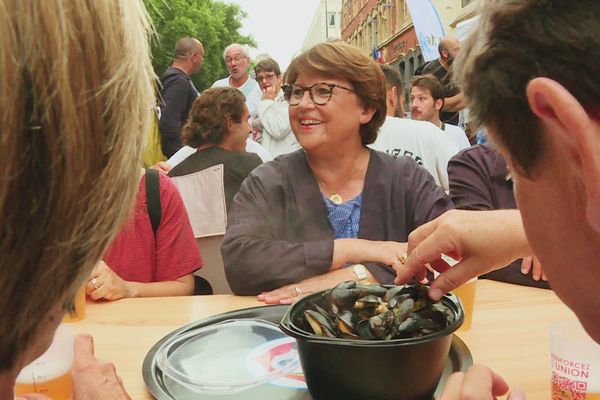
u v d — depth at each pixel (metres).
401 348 0.66
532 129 0.40
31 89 0.28
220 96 2.66
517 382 0.86
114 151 0.32
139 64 0.33
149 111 0.35
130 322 1.19
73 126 0.29
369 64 1.75
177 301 1.37
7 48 0.27
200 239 2.52
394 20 19.38
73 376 0.73
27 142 0.28
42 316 0.33
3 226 0.29
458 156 2.18
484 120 0.43
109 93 0.30
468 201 2.05
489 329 1.09
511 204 2.03
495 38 0.40
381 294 0.80
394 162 1.83
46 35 0.28
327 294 0.81
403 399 0.69
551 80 0.36
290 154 1.87
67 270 0.33
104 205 0.33
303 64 1.73
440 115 4.38
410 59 16.94
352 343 0.67
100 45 0.30
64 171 0.30
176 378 0.87
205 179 2.54
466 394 0.63
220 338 1.03
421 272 0.93
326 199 1.77
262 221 1.67
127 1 0.32
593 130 0.35
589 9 0.35
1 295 0.31
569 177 0.40
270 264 1.48
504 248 0.86
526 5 0.38
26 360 0.36
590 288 0.46
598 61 0.35
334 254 1.52
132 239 1.79
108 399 0.69
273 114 4.59
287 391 0.83
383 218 1.75
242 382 0.84
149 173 1.88
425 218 1.74
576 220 0.42
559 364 0.77
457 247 0.88
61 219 0.31
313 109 1.71
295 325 0.73
